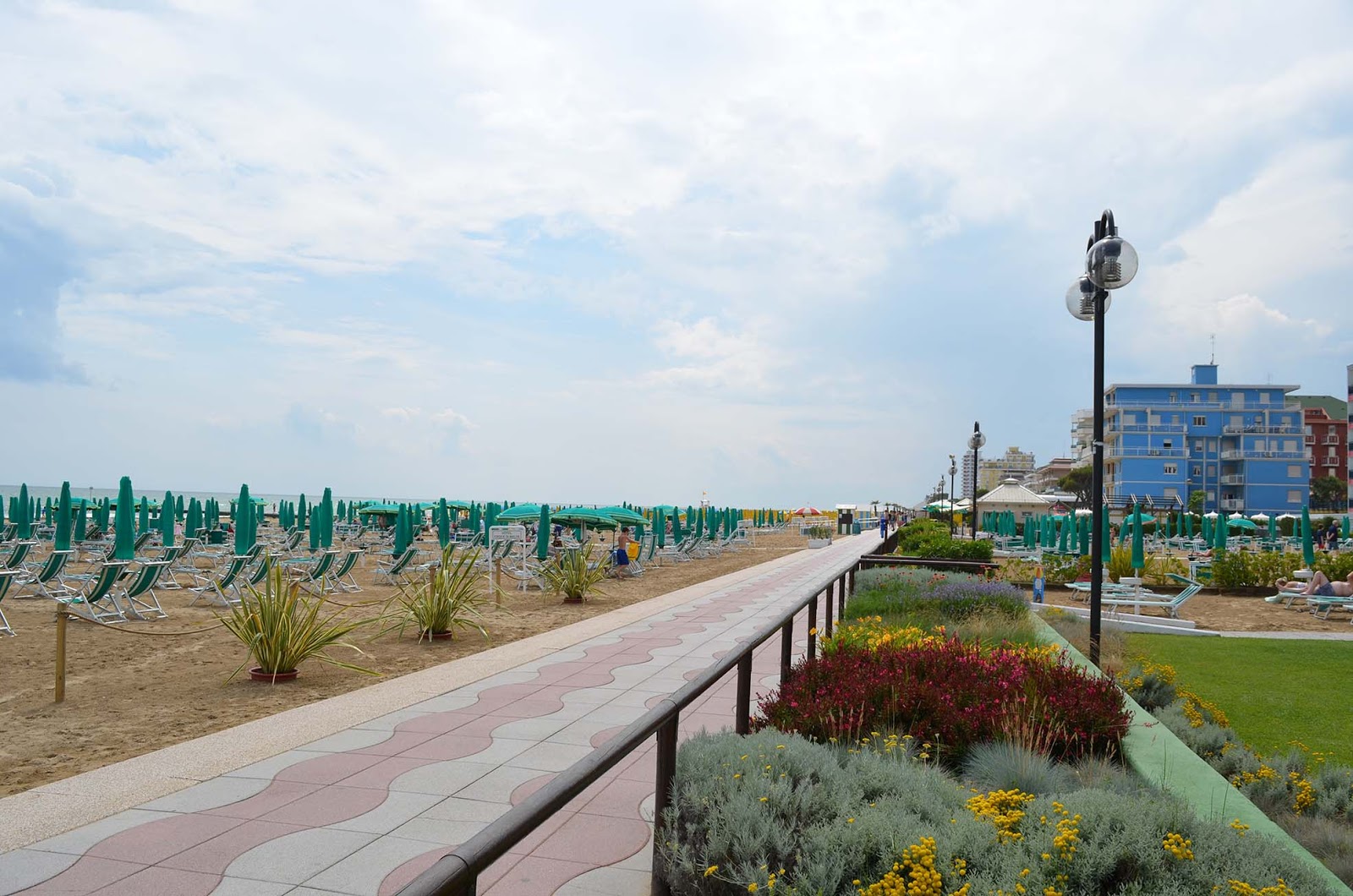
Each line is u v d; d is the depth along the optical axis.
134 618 12.34
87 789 4.70
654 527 26.48
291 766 5.12
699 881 3.05
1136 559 15.24
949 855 2.78
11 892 3.45
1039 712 4.96
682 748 3.75
